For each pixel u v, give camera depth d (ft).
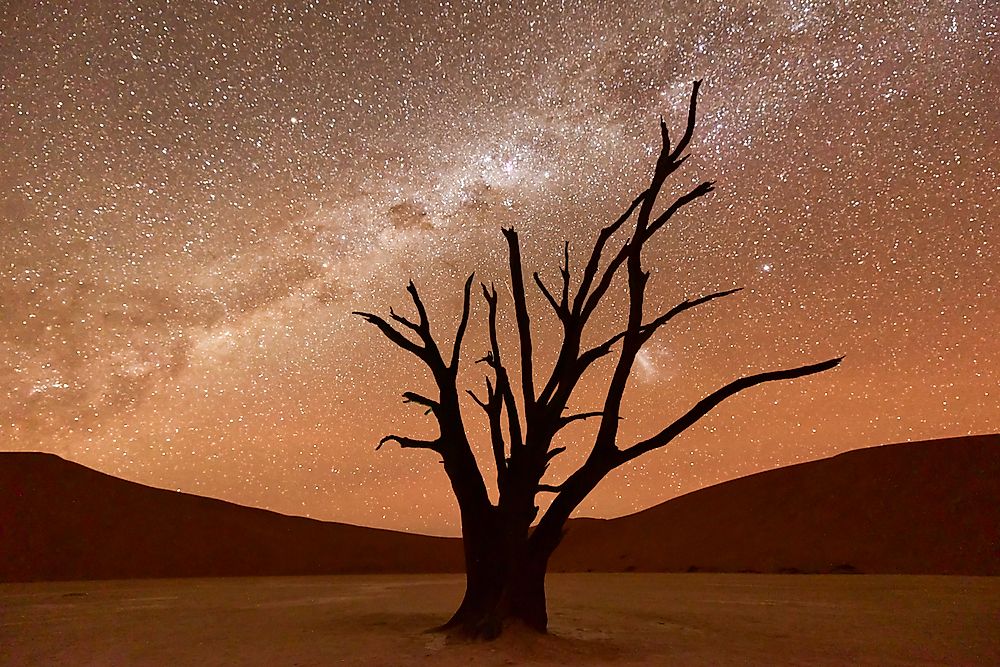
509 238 45.06
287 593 88.53
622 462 41.75
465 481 42.88
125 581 131.85
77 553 152.05
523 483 41.19
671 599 74.49
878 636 45.39
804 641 42.93
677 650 38.50
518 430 42.63
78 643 42.34
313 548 186.60
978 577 114.01
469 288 45.91
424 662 33.60
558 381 42.91
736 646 40.50
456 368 44.80
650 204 44.83
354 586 106.32
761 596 78.33
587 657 35.58
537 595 40.42
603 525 214.28
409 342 44.91
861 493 165.78
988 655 38.37
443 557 197.77
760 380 41.91
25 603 74.59
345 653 36.50
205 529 179.01
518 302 44.27
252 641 41.73
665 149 45.27
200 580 135.54
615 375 43.11
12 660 36.86
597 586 99.30
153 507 181.88
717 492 197.57
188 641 42.39
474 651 35.94
